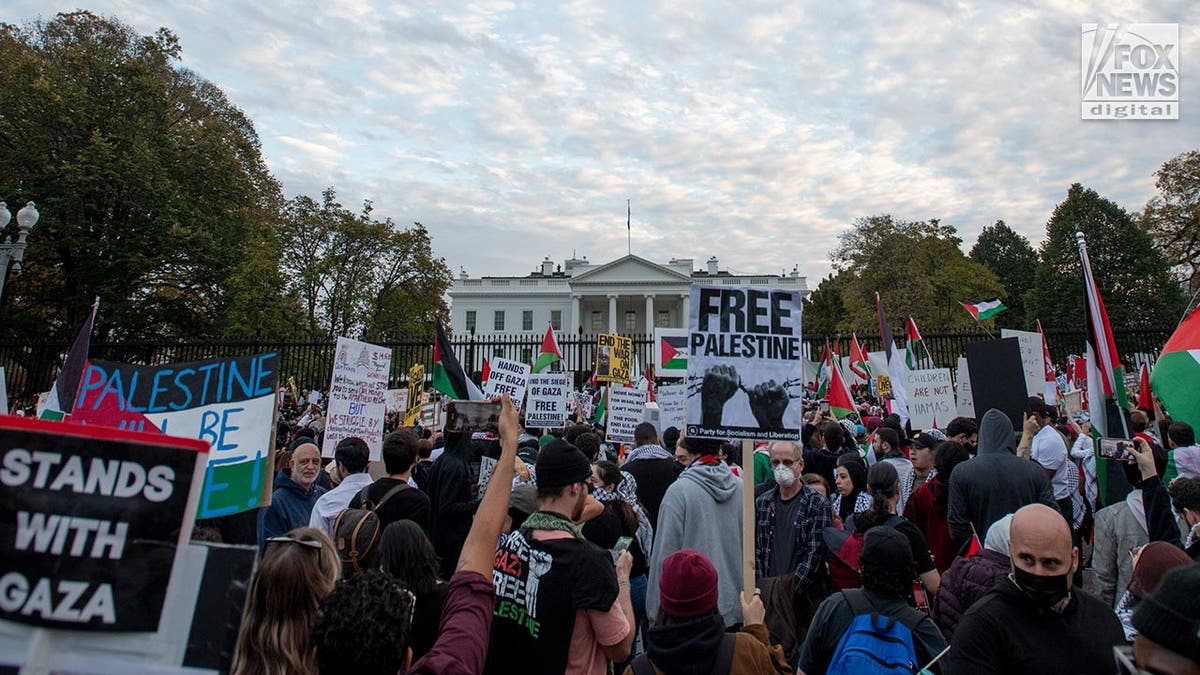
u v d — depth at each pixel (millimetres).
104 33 31406
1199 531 3580
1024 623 2510
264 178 38906
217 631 1720
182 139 30531
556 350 13484
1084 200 49250
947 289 49219
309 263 37188
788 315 4133
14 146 26641
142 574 1717
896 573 2969
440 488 5312
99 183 26562
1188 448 5504
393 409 12250
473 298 76250
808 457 6848
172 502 1761
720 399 3998
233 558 1769
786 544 4430
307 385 19188
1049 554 2459
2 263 12797
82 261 27672
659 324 73312
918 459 6023
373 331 38969
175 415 4078
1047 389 12094
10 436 1693
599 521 4672
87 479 1722
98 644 1672
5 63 28125
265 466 3969
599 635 2688
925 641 2889
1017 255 79625
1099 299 5059
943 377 10852
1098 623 2518
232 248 31281
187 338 30734
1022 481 4535
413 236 41125
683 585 2557
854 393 18844
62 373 6055
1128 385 15508
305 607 2396
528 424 8797
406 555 3129
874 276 50250
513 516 4562
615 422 9266
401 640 1967
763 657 2584
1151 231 38406
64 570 1677
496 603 2812
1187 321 5949
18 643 1632
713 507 4238
